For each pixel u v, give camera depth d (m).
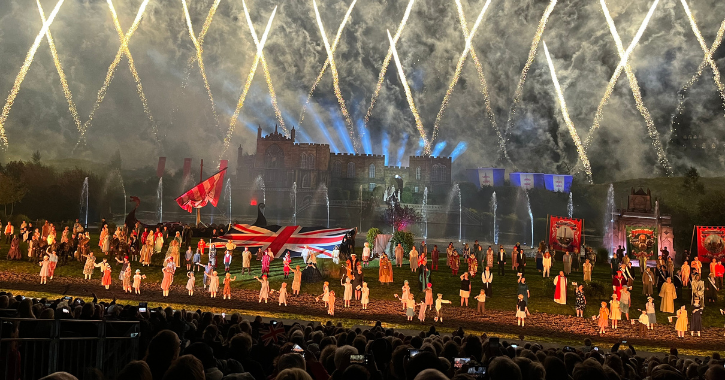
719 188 135.62
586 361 6.20
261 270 41.72
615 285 35.47
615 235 49.94
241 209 125.06
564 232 49.25
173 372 4.67
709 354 26.86
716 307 36.22
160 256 45.50
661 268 38.34
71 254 43.62
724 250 46.22
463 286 35.53
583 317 33.97
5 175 76.44
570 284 39.56
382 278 39.97
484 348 12.66
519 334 29.67
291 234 41.44
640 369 14.42
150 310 16.14
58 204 85.12
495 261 50.47
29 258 43.22
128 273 35.66
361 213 110.75
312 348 11.15
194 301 33.91
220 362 7.48
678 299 37.09
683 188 114.31
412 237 50.16
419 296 37.38
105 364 10.79
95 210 92.00
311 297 36.59
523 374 6.65
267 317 30.22
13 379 8.12
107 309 15.74
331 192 137.62
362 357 7.29
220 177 59.12
